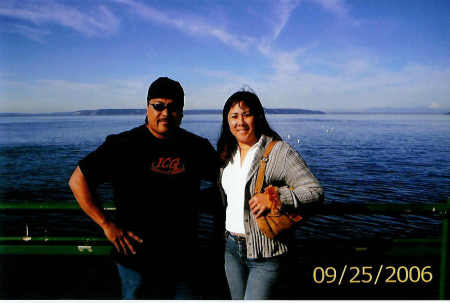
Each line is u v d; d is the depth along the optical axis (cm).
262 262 178
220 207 210
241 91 189
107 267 372
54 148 4488
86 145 4878
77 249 204
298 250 204
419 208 194
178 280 189
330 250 204
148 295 189
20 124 13450
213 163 199
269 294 178
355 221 1443
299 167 171
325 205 196
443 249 196
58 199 1941
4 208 195
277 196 163
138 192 180
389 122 14738
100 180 172
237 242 188
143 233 181
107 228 171
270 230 167
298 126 10794
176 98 179
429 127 10312
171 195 183
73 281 328
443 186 2273
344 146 4781
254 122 187
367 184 2323
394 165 3122
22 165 3094
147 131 186
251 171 180
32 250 205
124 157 178
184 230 188
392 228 1366
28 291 306
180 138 190
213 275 215
